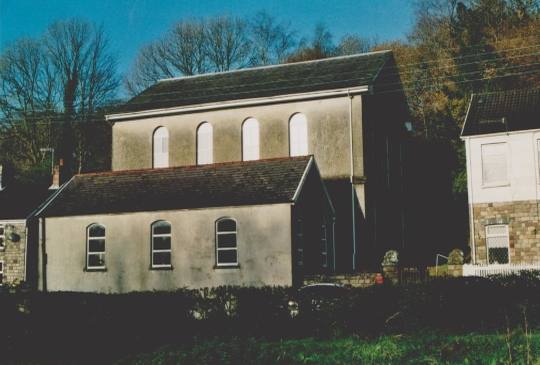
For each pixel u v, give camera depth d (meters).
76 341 18.55
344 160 37.38
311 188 31.80
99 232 32.66
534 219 33.91
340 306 18.48
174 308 19.39
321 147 37.91
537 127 34.31
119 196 33.22
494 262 34.53
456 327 17.94
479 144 35.44
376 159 40.03
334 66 41.56
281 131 38.88
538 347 14.38
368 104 38.81
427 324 18.02
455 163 48.09
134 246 31.67
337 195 37.09
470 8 54.75
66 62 56.16
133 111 41.97
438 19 60.69
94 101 56.88
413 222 48.22
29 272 38.09
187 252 30.56
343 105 37.75
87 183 35.12
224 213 30.06
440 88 55.72
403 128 47.12
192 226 30.64
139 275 31.36
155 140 41.97
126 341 18.70
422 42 61.69
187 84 44.69
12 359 18.31
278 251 28.80
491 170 35.12
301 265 29.73
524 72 46.06
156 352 17.28
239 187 30.95
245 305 19.08
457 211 47.38
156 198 32.12
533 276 18.44
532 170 34.22
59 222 33.19
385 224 40.88
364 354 14.91
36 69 55.59
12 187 42.94
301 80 40.16
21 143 56.84
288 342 17.45
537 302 17.81
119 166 42.41
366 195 37.06
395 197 43.72
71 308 19.05
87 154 59.06
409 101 59.94
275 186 30.17
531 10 54.00
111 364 17.16
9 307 19.11
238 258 29.47
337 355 15.19
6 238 38.50
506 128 35.00
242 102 39.50
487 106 37.62
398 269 27.09
